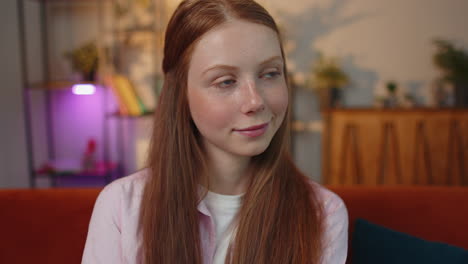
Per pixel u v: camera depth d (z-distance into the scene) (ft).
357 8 9.27
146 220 2.44
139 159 10.06
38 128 9.32
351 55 9.37
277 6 9.45
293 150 9.80
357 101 9.46
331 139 8.61
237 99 1.94
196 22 2.02
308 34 9.45
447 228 3.54
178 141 2.42
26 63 8.79
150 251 2.36
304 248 2.36
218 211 2.50
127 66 9.73
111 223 2.50
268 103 2.00
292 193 2.54
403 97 9.29
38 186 9.42
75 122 9.93
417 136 8.18
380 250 3.28
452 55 8.47
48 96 9.81
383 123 8.30
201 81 2.00
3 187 7.90
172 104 2.40
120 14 9.21
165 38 2.33
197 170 2.47
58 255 3.51
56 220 3.58
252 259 2.33
